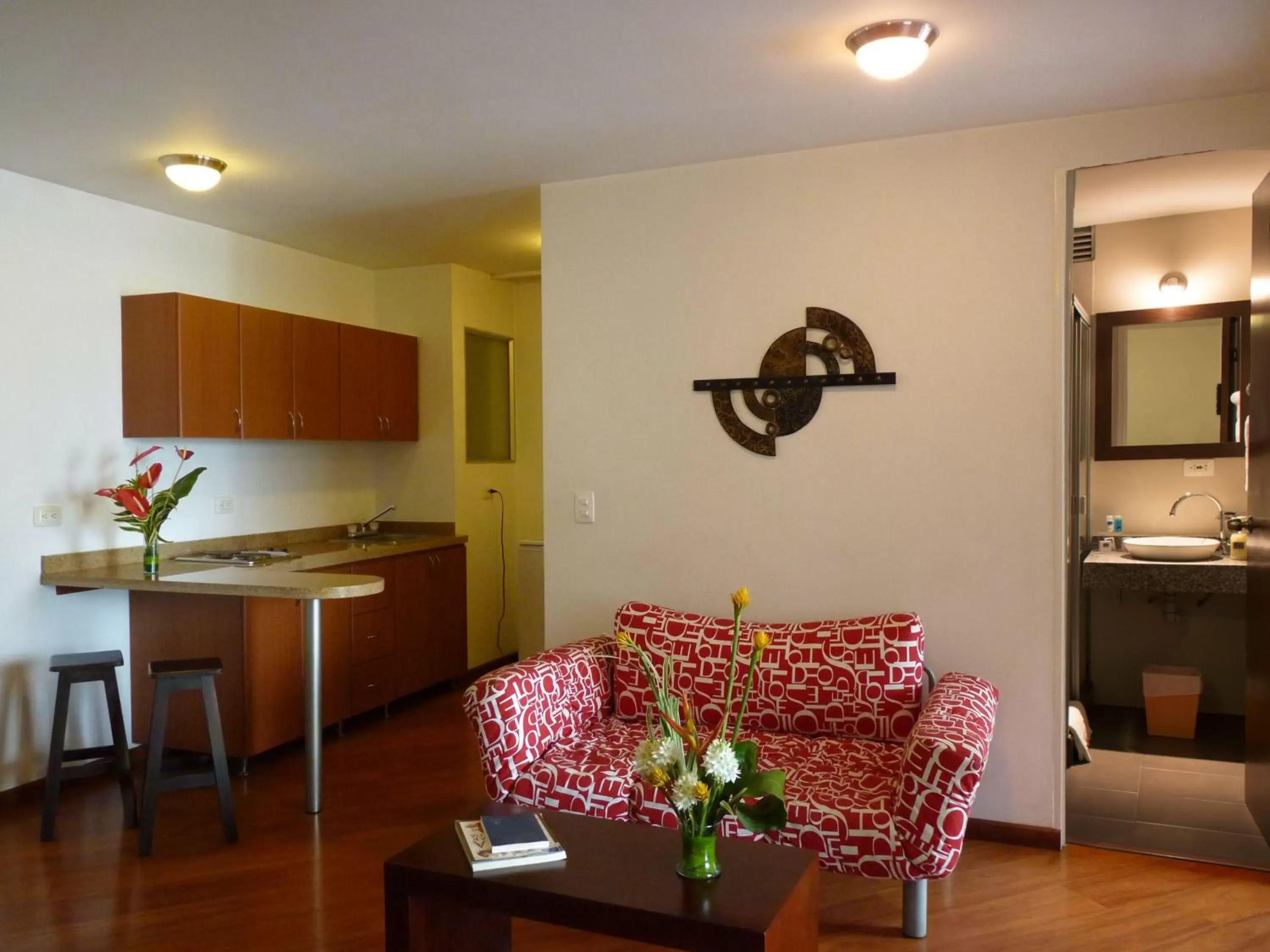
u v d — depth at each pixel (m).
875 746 2.96
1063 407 3.15
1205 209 4.10
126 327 4.07
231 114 3.04
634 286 3.73
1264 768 3.10
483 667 5.77
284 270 4.94
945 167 3.27
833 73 2.74
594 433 3.82
